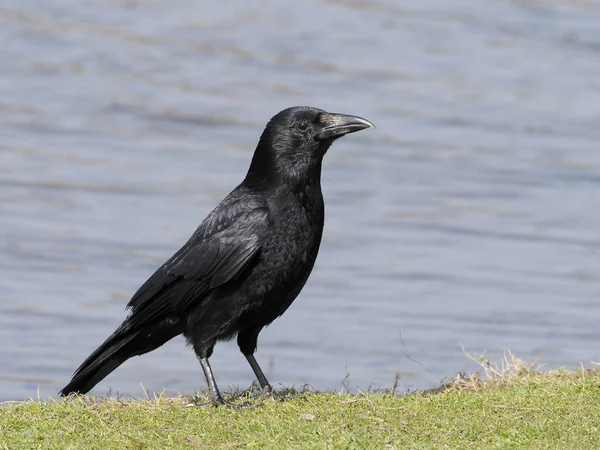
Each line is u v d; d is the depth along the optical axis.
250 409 7.92
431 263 16.97
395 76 25.09
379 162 21.52
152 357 13.31
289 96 24.06
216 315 8.49
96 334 14.01
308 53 26.09
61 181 20.14
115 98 23.88
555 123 23.17
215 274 8.39
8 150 21.61
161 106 23.59
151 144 22.34
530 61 26.16
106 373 9.01
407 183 20.67
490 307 15.05
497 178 20.77
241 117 23.11
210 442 7.06
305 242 8.59
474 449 6.79
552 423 7.24
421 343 13.49
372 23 27.94
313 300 15.31
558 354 12.85
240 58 25.50
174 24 27.80
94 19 28.02
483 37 27.16
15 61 25.73
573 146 22.19
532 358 12.60
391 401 7.93
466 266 16.78
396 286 15.98
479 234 18.23
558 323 14.29
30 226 18.11
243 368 12.83
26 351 13.26
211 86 24.20
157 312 8.62
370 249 17.61
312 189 8.68
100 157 21.53
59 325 14.21
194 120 23.08
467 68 25.59
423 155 21.70
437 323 14.35
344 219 18.89
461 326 14.26
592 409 7.57
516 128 22.91
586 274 16.44
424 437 7.02
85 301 15.22
